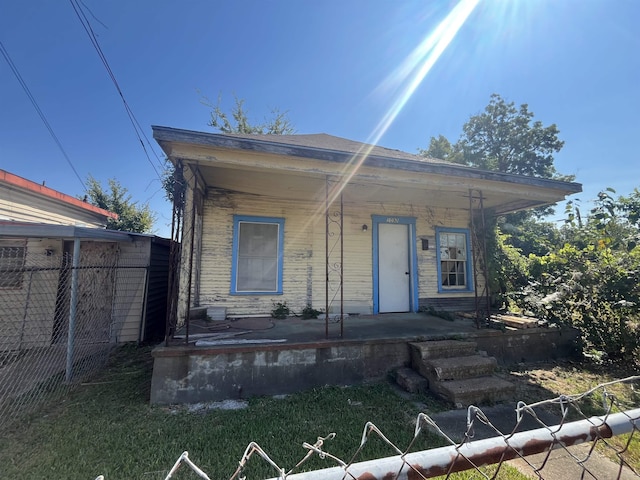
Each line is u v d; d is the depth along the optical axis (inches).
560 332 229.1
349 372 176.7
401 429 124.6
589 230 322.0
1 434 120.2
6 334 236.1
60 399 155.0
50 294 252.5
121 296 270.1
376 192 257.0
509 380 183.3
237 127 742.5
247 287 265.0
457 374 164.1
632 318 218.2
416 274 306.2
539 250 481.4
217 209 262.2
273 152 166.1
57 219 305.9
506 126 897.5
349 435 118.0
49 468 98.2
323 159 176.4
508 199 277.4
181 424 126.9
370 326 225.0
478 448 36.4
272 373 164.2
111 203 682.8
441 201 293.9
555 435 39.5
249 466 99.8
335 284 284.2
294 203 281.9
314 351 172.2
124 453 105.9
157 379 150.0
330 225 288.2
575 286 233.5
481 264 328.2
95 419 131.7
